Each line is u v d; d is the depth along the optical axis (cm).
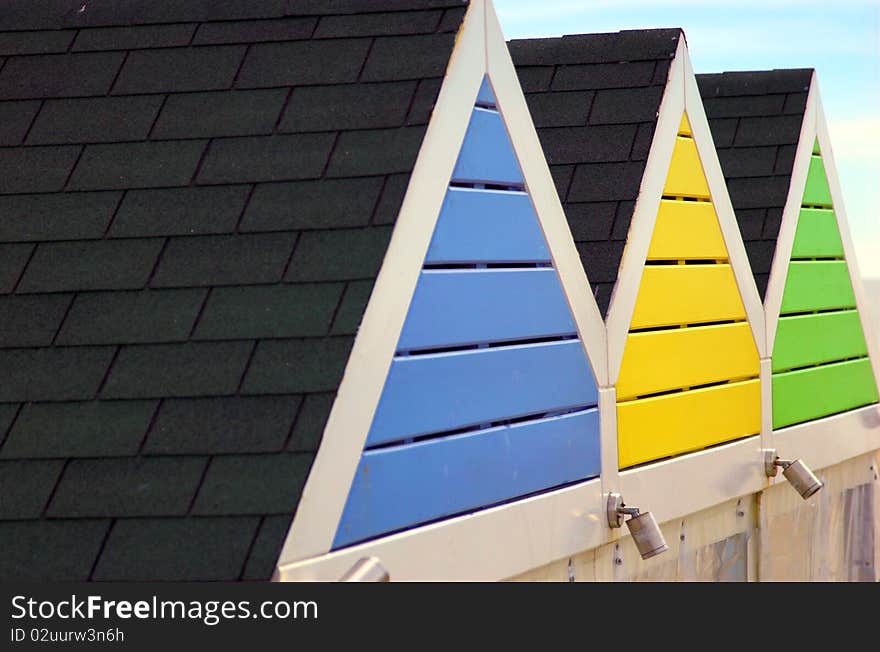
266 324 707
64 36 897
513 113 898
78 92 855
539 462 923
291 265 729
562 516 948
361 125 786
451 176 814
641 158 1137
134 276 745
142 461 668
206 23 880
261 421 672
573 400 978
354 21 850
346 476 690
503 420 878
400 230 743
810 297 1502
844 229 1612
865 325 1655
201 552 635
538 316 930
